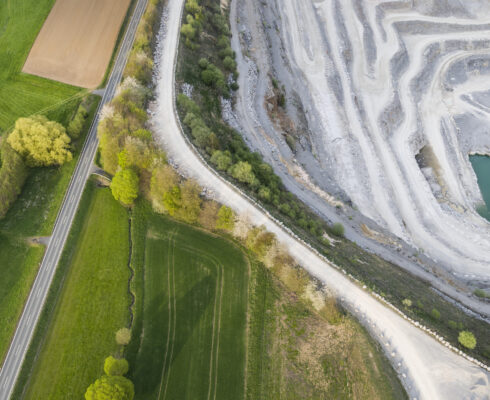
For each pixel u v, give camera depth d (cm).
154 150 6191
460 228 8031
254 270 5572
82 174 6712
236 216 5812
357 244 6831
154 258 5747
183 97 7212
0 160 6788
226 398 4641
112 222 6156
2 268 5734
